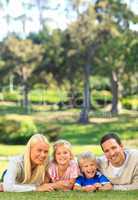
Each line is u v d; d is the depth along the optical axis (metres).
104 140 6.29
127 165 6.37
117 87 37.41
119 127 33.34
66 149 6.43
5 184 6.36
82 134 32.72
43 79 39.44
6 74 39.78
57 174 6.52
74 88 39.44
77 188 6.41
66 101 39.56
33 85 39.62
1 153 22.05
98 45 36.78
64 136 31.94
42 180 6.50
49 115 37.38
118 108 37.44
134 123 33.94
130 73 36.62
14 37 39.75
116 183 6.48
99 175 6.48
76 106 39.28
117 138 6.32
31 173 6.41
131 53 34.34
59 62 38.56
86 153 6.48
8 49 39.44
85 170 6.44
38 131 27.88
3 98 40.53
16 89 40.56
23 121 25.72
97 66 37.31
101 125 34.44
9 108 39.16
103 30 36.38
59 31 38.56
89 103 37.69
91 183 6.45
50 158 6.66
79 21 37.28
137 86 37.38
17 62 39.50
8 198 5.96
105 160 6.47
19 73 39.66
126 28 35.62
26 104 39.06
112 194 6.16
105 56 35.84
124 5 36.06
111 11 36.34
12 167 6.39
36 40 40.53
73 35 37.38
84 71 37.72
